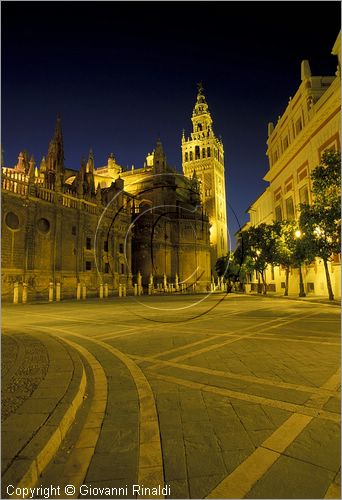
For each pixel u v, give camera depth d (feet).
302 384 16.40
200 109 365.20
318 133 94.22
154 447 10.33
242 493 7.95
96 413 13.16
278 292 138.00
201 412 13.14
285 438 10.80
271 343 27.02
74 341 29.58
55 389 13.98
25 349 23.06
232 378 17.66
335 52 83.87
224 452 9.98
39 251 105.81
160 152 221.25
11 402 12.42
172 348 25.98
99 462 9.49
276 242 101.35
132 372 19.16
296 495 7.80
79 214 126.00
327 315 47.96
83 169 137.28
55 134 148.66
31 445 9.12
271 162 148.46
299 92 110.11
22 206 100.42
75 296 115.03
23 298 87.15
